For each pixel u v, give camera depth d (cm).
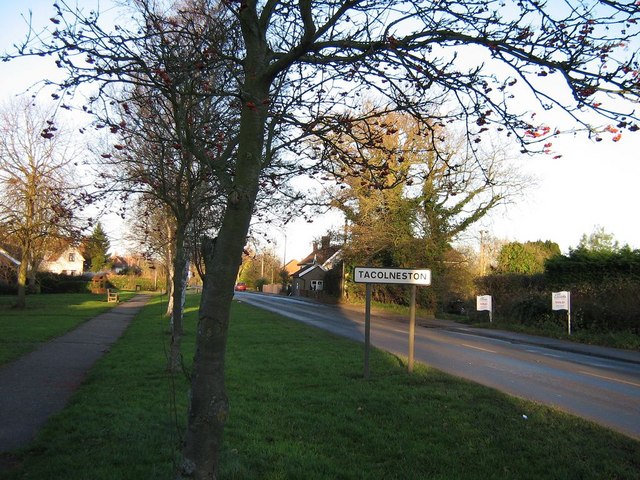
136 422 616
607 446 560
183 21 534
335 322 2409
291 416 657
